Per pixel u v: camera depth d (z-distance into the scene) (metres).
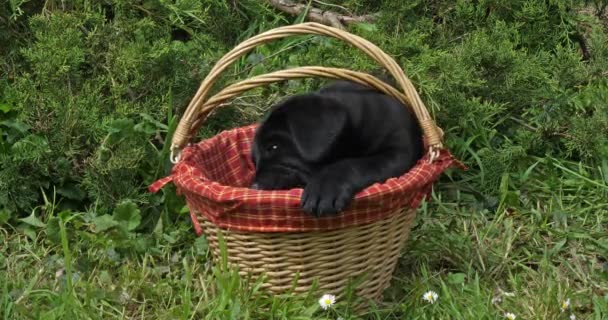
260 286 2.16
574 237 2.52
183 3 2.78
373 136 2.24
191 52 2.73
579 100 2.84
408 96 2.18
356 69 2.69
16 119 2.57
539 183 2.71
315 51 2.77
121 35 2.70
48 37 2.63
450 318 2.21
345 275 2.16
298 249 2.12
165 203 2.52
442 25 2.96
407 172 2.20
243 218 2.10
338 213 2.08
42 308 2.23
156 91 2.66
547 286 2.31
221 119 2.72
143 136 2.56
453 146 2.71
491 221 2.59
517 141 2.82
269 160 2.23
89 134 2.57
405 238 2.25
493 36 2.83
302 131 2.15
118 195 2.52
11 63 2.75
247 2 3.05
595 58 2.94
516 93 2.79
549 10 3.00
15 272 2.36
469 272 2.36
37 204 2.57
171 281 2.31
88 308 2.19
